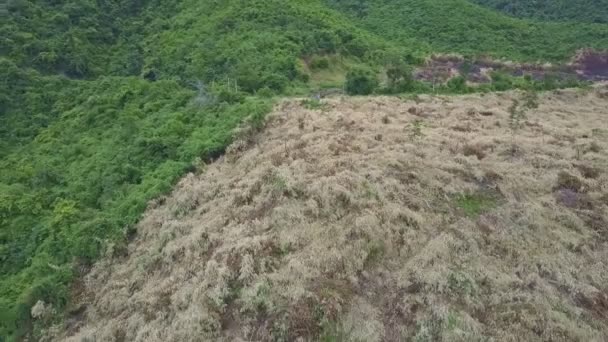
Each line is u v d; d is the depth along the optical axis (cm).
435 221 1936
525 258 1773
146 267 2142
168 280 1970
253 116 2858
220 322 1695
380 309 1633
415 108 3108
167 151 2886
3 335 2130
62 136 3897
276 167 2306
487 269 1716
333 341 1554
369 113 2927
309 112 2892
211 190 2394
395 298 1653
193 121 3148
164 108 3559
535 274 1706
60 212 2695
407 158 2284
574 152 2480
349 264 1755
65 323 2100
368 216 1891
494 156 2409
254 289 1703
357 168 2197
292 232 1917
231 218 2131
